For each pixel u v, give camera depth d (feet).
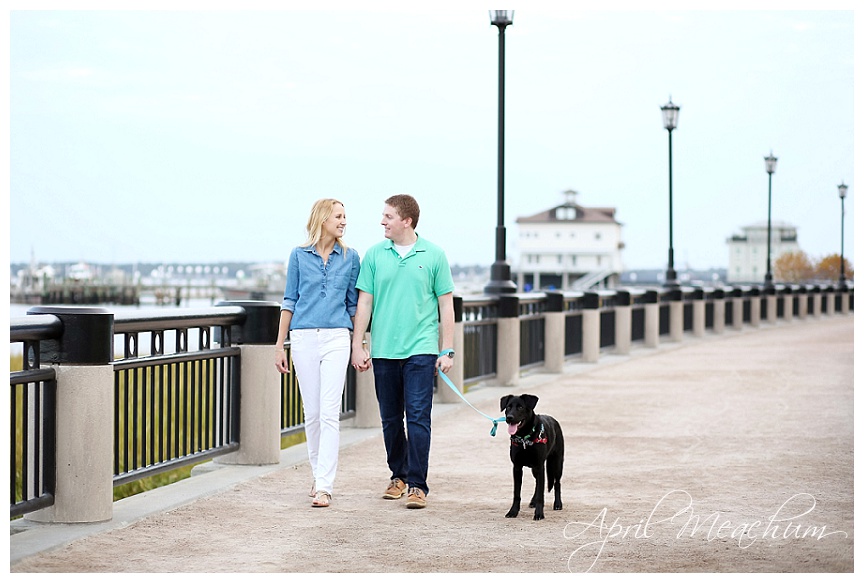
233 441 29.50
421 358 24.80
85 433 22.16
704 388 50.78
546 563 19.81
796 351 74.74
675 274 91.09
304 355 24.97
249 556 20.25
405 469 25.85
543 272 474.49
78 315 21.94
